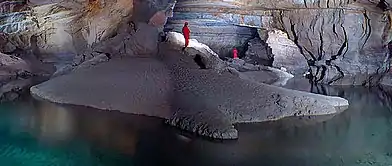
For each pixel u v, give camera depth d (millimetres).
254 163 5473
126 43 14391
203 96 8742
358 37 13281
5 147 6180
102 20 16188
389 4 11570
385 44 12742
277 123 7719
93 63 12102
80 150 6039
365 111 8758
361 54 13227
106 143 6363
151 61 12000
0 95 10555
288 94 9156
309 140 6574
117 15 16016
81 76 10992
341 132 7016
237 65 15172
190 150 6035
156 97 8922
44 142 6395
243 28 17984
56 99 9758
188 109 7941
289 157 5691
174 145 6289
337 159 5590
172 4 15828
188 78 9977
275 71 14773
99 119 7926
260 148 6141
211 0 16688
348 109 8984
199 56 12430
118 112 8539
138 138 6633
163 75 10312
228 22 16891
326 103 8992
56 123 7609
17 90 11336
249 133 7008
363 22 13094
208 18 17234
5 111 8656
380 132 7016
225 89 9188
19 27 16266
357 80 12898
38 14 16125
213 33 17828
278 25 15953
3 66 14523
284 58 16219
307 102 8758
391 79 12336
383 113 8547
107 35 16328
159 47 14055
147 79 10023
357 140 6523
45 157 5719
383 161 5508
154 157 5727
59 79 11305
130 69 11000
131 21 15922
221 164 5410
